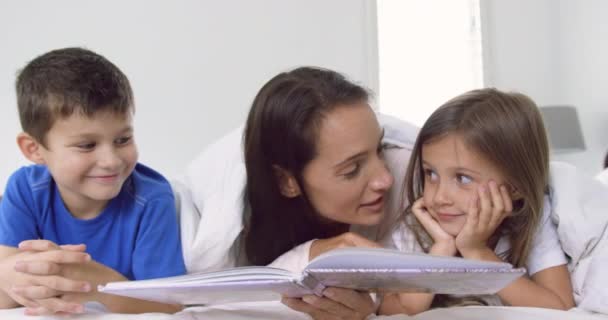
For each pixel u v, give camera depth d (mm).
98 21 2553
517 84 3082
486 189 843
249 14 2740
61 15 2516
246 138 937
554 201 894
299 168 891
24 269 674
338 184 876
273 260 987
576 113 2709
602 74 2844
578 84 2949
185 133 2646
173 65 2637
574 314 680
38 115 843
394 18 3125
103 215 962
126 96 882
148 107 2604
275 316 688
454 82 3174
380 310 872
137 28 2596
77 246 731
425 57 3150
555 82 3035
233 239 917
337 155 850
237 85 2715
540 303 837
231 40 2713
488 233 858
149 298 682
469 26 3152
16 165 2439
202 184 1031
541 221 896
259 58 2750
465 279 521
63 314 681
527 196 861
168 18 2633
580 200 878
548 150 901
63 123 828
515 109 868
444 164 856
